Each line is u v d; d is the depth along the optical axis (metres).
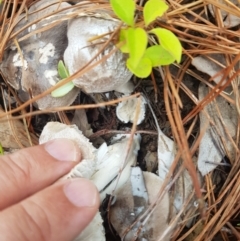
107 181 0.11
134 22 0.11
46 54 0.12
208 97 0.11
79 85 0.11
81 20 0.11
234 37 0.11
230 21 0.11
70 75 0.11
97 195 0.09
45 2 0.12
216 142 0.12
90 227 0.10
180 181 0.12
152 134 0.12
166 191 0.11
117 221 0.12
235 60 0.10
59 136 0.11
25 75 0.12
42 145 0.10
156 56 0.10
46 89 0.12
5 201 0.10
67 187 0.09
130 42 0.09
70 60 0.11
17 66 0.12
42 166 0.10
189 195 0.12
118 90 0.12
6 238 0.08
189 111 0.12
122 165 0.11
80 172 0.10
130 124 0.13
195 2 0.12
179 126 0.10
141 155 0.12
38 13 0.12
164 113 0.12
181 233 0.12
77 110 0.13
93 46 0.10
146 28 0.11
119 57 0.10
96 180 0.11
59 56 0.12
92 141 0.13
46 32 0.12
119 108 0.12
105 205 0.12
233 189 0.11
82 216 0.09
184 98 0.12
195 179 0.09
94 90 0.11
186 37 0.12
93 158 0.10
